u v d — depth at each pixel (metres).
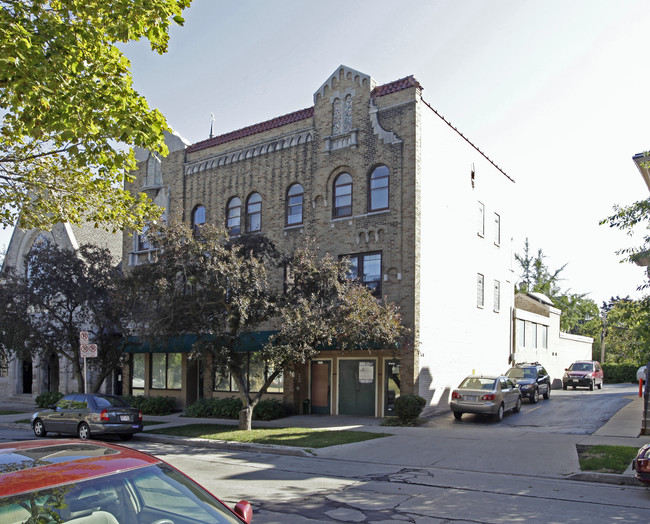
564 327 57.28
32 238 33.25
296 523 7.71
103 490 3.25
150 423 21.08
